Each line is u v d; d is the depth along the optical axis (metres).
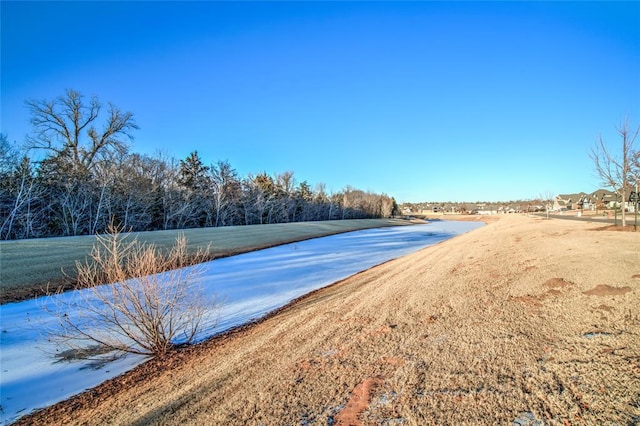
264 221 47.56
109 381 4.36
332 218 64.75
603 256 7.77
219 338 5.87
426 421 2.56
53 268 11.31
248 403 3.16
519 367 3.23
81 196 24.41
